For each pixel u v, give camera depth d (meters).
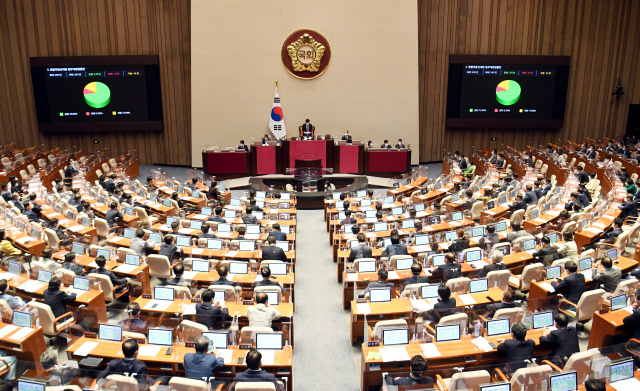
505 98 23.36
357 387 6.96
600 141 24.36
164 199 14.95
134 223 12.52
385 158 20.59
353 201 14.41
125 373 5.58
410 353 6.20
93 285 8.15
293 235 11.62
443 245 10.47
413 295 7.72
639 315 6.74
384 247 10.43
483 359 6.27
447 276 8.61
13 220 11.55
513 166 21.97
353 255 9.81
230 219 12.98
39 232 10.80
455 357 6.16
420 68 23.42
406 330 6.38
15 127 22.50
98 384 5.53
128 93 22.42
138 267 9.21
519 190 15.34
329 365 7.50
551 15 23.22
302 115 22.72
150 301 7.50
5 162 19.34
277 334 6.28
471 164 21.33
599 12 23.25
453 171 19.22
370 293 7.65
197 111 22.47
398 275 8.78
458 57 22.91
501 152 24.14
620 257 9.78
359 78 22.56
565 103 23.88
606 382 5.54
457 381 5.30
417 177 18.05
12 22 21.64
